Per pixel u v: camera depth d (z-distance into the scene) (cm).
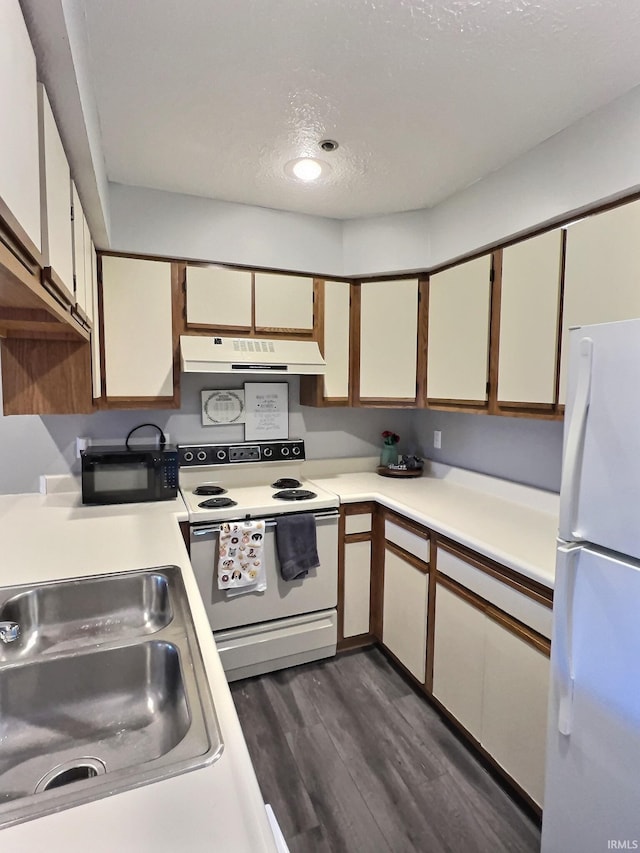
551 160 169
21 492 234
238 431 274
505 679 159
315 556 228
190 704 79
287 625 229
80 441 240
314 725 193
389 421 315
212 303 233
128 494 220
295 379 286
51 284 100
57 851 54
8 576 132
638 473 99
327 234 253
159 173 200
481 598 171
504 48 125
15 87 72
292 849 141
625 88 141
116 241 212
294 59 129
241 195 223
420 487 260
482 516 203
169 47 123
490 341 205
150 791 62
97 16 112
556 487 209
